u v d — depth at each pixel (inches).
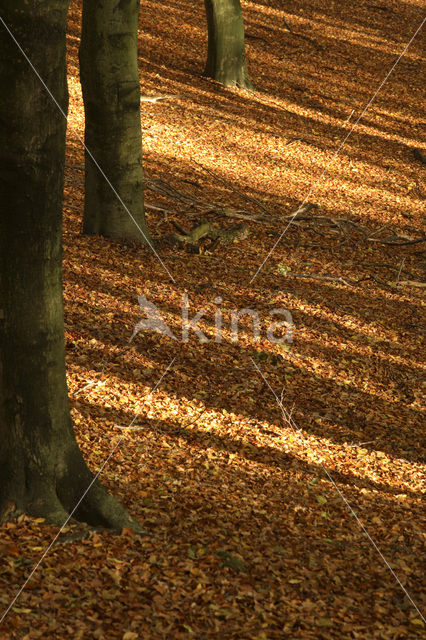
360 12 1144.2
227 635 169.9
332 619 182.7
